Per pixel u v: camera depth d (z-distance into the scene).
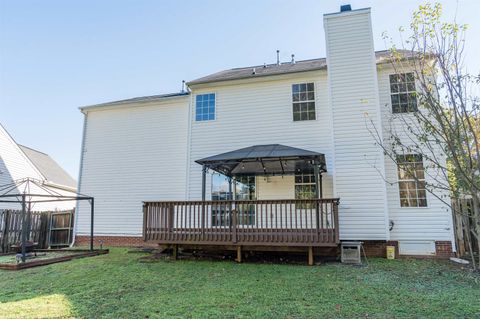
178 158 12.95
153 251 11.22
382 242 9.61
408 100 10.26
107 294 5.89
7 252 12.08
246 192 11.79
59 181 25.23
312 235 8.45
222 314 4.74
